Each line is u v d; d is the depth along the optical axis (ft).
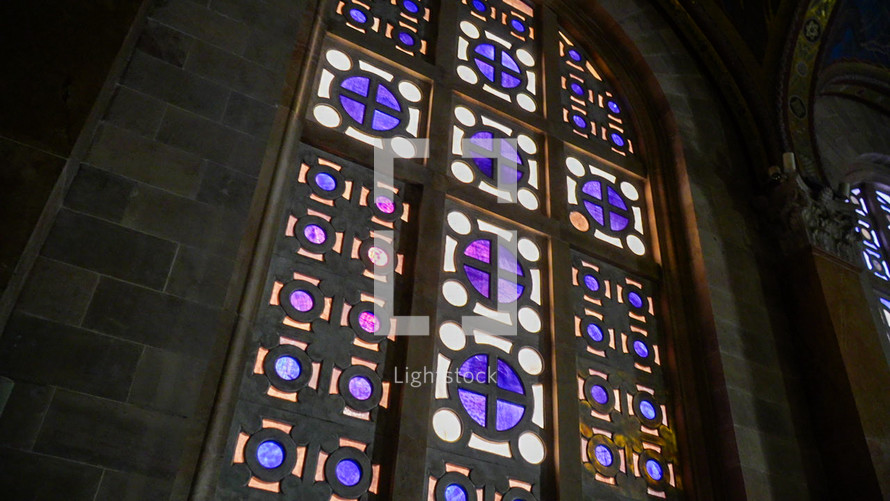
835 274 26.61
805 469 22.71
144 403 13.42
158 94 17.04
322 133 20.79
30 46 14.66
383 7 25.59
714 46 32.04
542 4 30.68
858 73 39.42
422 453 17.25
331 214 19.74
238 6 20.10
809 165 29.73
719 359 23.25
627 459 20.95
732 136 30.60
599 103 29.35
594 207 25.93
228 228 16.20
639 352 23.39
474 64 26.61
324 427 16.61
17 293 13.07
